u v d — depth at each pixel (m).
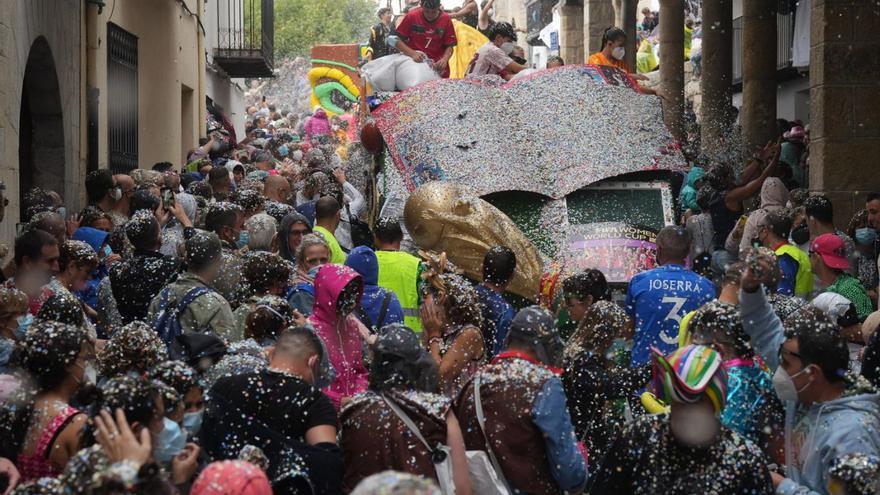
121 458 3.81
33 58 13.48
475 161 10.74
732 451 4.40
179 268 7.70
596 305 6.81
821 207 10.88
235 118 37.78
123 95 18.67
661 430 4.48
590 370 6.65
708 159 18.23
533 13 43.97
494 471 5.20
